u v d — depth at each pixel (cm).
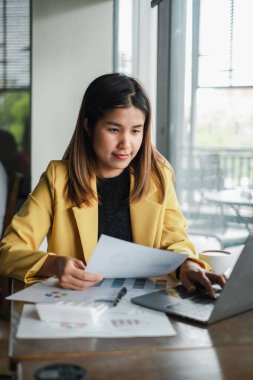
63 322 91
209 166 232
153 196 143
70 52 351
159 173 144
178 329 91
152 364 76
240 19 204
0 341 217
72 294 108
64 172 138
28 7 385
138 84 130
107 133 127
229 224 218
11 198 290
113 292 110
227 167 218
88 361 76
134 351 80
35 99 356
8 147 399
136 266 115
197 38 236
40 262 118
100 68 351
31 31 354
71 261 114
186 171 254
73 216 136
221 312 95
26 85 397
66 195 136
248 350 82
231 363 77
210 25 224
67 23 349
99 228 138
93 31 348
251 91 198
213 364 76
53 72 354
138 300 104
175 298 105
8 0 386
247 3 199
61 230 135
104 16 346
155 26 285
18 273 119
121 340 84
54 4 348
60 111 357
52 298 105
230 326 93
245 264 94
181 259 112
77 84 354
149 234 138
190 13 243
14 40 392
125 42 328
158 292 109
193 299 105
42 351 80
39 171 362
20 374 72
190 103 246
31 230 132
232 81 211
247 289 99
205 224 238
